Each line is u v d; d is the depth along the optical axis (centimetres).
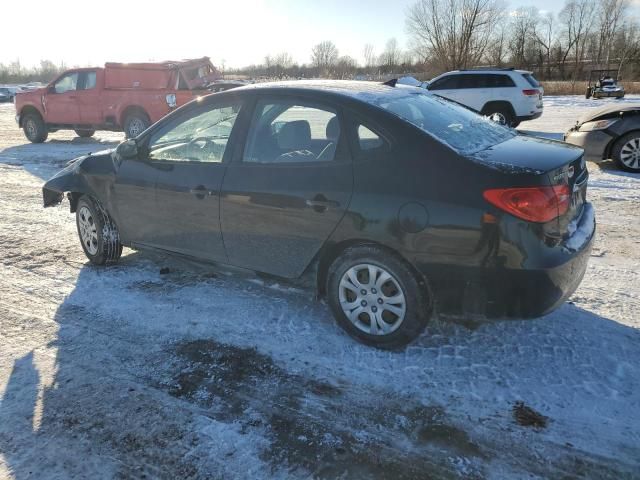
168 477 234
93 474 236
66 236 573
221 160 372
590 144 862
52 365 322
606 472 231
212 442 254
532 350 323
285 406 280
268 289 421
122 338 353
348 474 233
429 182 292
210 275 454
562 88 3575
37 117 1422
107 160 454
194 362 322
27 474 237
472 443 250
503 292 284
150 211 416
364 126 318
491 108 1411
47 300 413
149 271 465
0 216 656
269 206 343
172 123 405
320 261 338
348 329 338
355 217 310
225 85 1323
